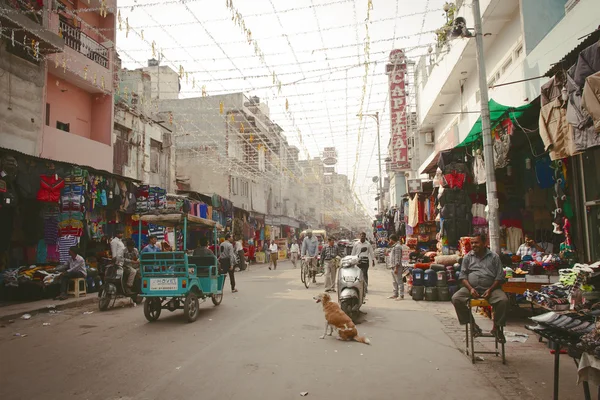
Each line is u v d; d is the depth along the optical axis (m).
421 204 16.67
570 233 8.44
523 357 5.91
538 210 10.98
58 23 15.02
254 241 35.75
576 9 8.31
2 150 10.62
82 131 17.38
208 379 5.05
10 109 13.16
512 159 11.34
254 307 10.69
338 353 6.21
